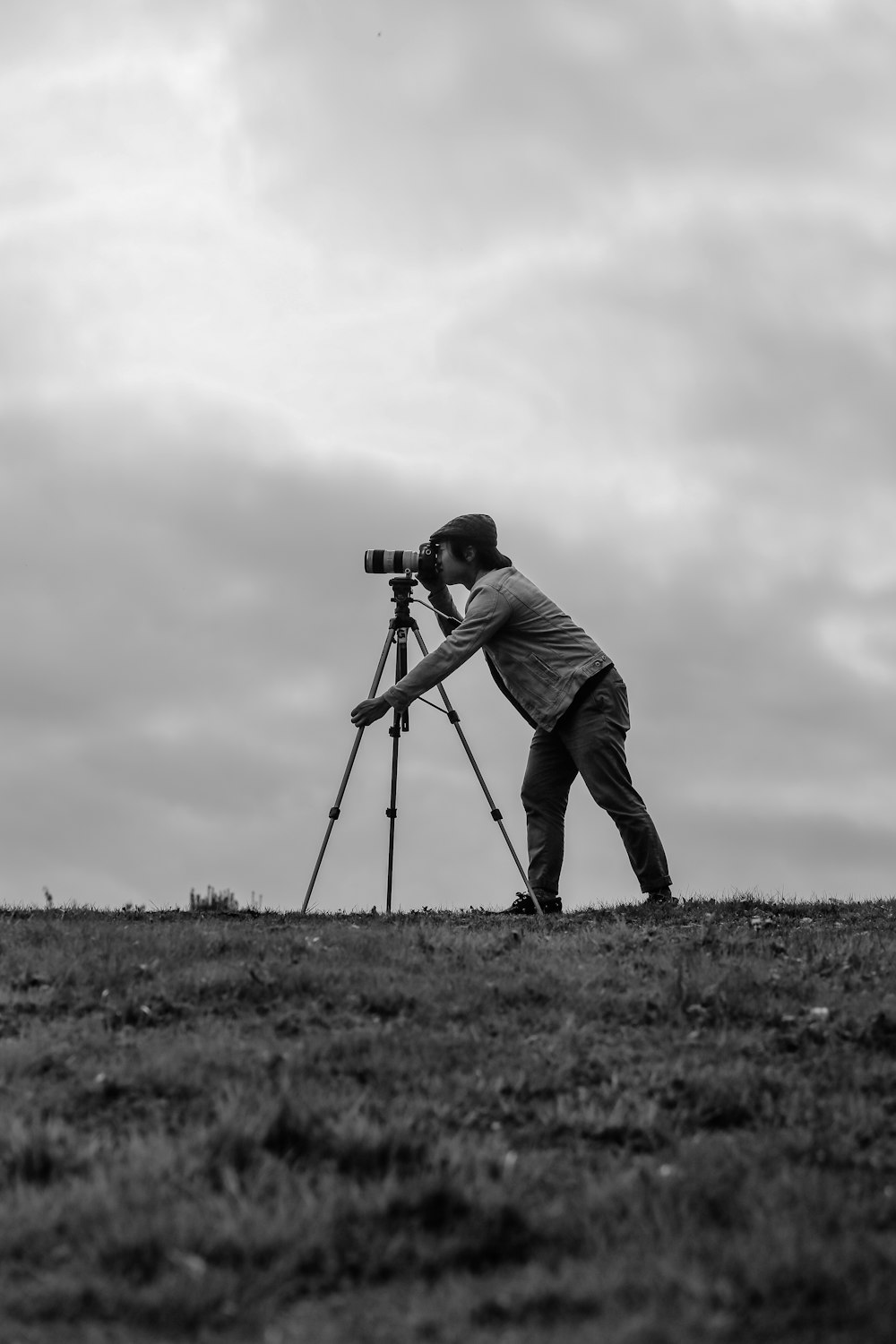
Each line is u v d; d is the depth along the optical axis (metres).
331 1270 4.54
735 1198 5.03
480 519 12.41
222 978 8.01
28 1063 6.55
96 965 8.28
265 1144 5.42
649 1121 5.90
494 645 12.26
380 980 8.03
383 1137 5.40
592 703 12.01
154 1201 4.92
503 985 7.95
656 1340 4.11
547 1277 4.51
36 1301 4.37
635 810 12.16
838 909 12.41
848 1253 4.56
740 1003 7.63
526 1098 6.25
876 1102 6.22
